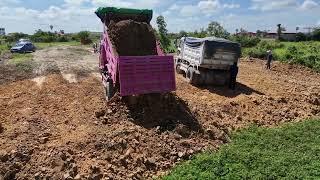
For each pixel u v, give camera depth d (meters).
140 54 16.27
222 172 11.89
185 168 12.20
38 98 17.48
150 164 12.34
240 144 14.29
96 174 11.23
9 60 30.30
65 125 14.27
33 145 12.43
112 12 17.02
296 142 14.74
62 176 11.05
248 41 53.88
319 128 16.42
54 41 70.94
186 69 22.72
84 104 16.42
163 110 15.49
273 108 18.66
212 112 16.83
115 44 16.11
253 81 24.34
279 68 32.34
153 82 15.23
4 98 17.52
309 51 42.56
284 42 61.00
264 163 12.52
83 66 26.53
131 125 14.37
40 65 26.31
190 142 13.85
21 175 11.09
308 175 11.80
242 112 17.67
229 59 20.70
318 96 21.58
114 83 15.74
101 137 13.09
